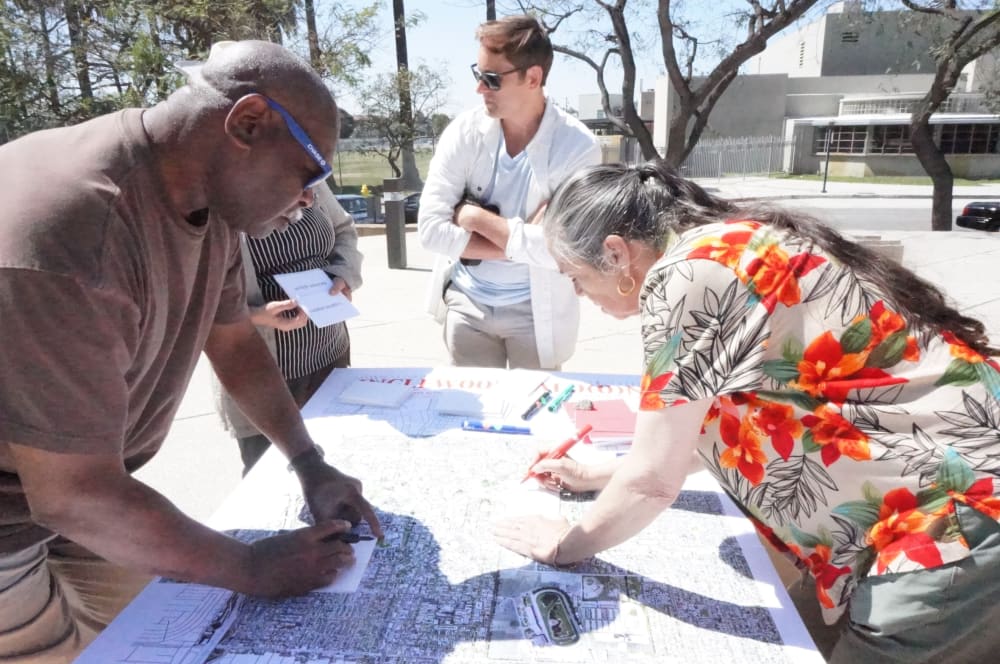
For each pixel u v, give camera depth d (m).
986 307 5.36
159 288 1.12
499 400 1.93
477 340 2.59
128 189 1.04
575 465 1.51
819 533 1.20
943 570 1.09
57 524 1.03
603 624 1.12
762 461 1.21
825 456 1.16
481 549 1.30
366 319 5.43
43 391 0.94
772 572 1.26
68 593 1.50
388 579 1.22
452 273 2.63
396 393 1.98
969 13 11.55
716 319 1.12
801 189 23.12
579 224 1.27
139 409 1.23
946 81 11.73
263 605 1.17
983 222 12.65
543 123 2.34
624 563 1.28
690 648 1.08
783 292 1.12
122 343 1.02
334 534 1.27
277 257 2.09
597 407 1.88
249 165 1.05
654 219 1.24
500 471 1.58
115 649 1.07
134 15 9.54
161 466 3.15
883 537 1.14
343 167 26.22
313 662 1.04
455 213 2.41
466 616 1.14
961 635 1.11
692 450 1.18
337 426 1.80
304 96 1.03
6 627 1.28
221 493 2.93
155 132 1.06
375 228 11.62
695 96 12.58
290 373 2.20
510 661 1.05
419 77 17.97
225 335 1.50
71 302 0.93
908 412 1.14
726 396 1.22
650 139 13.37
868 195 20.55
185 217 1.13
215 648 1.07
